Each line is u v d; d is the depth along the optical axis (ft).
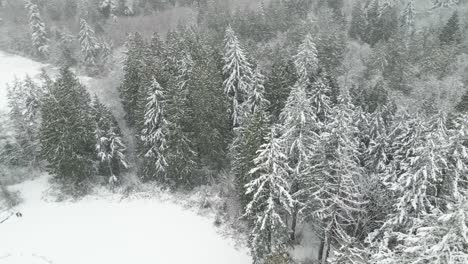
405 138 91.30
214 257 96.12
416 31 243.19
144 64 122.62
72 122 109.91
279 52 183.62
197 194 118.01
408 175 68.18
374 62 190.49
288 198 76.02
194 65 119.03
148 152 113.19
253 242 83.05
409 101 176.45
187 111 111.75
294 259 95.76
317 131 99.60
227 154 121.49
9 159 127.95
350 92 147.54
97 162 120.57
